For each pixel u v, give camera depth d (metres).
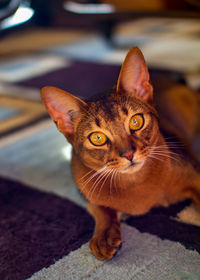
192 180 0.43
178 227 0.41
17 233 0.43
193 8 0.81
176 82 0.63
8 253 0.40
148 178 0.41
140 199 0.42
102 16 0.95
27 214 0.46
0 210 0.47
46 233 0.42
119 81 0.41
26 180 0.54
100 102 0.40
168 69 0.92
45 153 0.61
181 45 1.14
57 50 1.19
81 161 0.43
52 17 1.49
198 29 1.32
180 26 1.39
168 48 1.12
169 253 0.37
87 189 0.43
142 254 0.37
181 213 0.43
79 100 0.41
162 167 0.41
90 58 1.07
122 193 0.41
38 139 0.66
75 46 1.22
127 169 0.39
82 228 0.42
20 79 0.95
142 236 0.40
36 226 0.44
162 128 0.47
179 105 0.58
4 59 1.14
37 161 0.59
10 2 0.84
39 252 0.39
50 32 1.43
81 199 0.48
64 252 0.39
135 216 0.44
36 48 1.22
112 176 0.40
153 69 0.93
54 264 0.37
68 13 0.97
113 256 0.38
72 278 0.35
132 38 1.28
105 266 0.36
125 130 0.39
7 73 1.01
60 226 0.43
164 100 0.56
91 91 0.81
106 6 0.93
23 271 0.37
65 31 1.42
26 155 0.61
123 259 0.37
